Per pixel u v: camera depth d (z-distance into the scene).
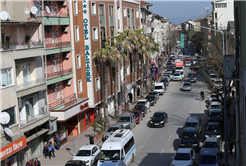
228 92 33.56
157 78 73.06
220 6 101.94
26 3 28.48
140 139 32.44
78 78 36.97
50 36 32.66
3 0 26.22
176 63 82.88
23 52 25.42
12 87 23.91
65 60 35.56
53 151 28.45
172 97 55.53
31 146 27.33
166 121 38.34
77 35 36.91
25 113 26.59
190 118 32.69
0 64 22.64
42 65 28.80
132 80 57.25
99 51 36.12
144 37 52.09
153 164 24.78
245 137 7.21
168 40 144.50
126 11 54.50
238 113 10.10
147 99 47.81
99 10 41.22
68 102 33.38
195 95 55.91
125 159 23.59
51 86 31.61
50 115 30.27
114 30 47.16
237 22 10.07
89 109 39.47
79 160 23.19
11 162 23.89
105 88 36.94
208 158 22.31
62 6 34.94
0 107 22.42
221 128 32.97
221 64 34.81
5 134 22.62
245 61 7.39
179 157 22.89
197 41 111.94
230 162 24.34
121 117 35.97
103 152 23.17
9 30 26.20
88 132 36.78
